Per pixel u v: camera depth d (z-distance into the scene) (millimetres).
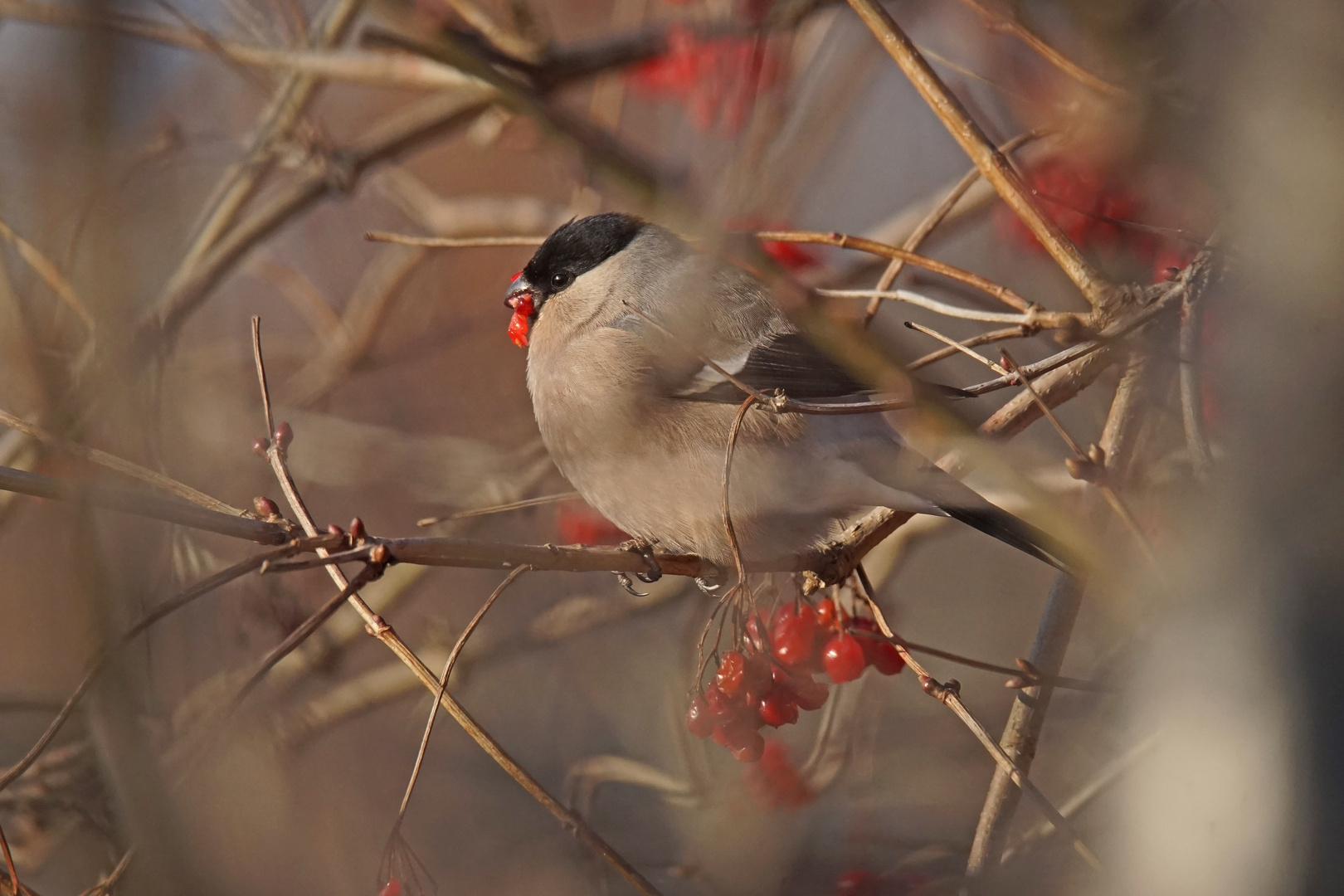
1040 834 7336
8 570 9680
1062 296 8906
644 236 8258
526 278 8367
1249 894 3680
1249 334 3936
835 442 7035
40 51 8656
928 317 9766
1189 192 6855
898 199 11883
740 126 8828
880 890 7422
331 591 10328
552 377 7977
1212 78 5090
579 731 10633
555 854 9648
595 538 9742
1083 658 9688
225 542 9680
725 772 9203
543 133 7484
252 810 8391
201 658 9508
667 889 8719
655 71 9281
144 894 5328
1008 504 8023
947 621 11047
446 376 12711
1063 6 6863
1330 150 3738
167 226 8391
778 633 6320
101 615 5297
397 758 10406
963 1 6945
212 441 10930
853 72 9859
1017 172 6977
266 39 10117
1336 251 3715
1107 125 6848
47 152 7805
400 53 9312
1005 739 6156
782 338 7422
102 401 6840
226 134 10562
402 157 11758
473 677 10992
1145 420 7047
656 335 7453
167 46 10016
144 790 5332
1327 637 3680
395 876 5457
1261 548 3822
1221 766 3789
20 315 7547
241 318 13164
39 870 7863
